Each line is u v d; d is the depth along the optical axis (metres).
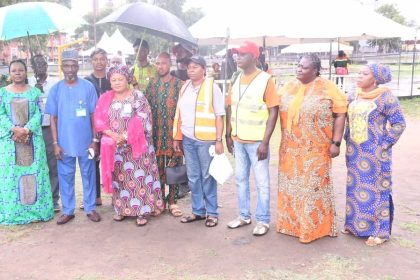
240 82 4.40
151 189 4.89
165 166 5.21
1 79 5.85
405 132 10.73
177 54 5.44
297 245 4.26
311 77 4.10
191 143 4.68
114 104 4.67
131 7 4.78
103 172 4.69
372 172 4.15
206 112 4.54
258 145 4.37
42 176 4.95
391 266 3.79
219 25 7.52
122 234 4.63
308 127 4.11
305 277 3.60
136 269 3.82
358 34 7.35
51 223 4.98
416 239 4.39
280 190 4.47
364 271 3.70
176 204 5.30
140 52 5.56
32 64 5.25
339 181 6.54
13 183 4.84
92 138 4.92
